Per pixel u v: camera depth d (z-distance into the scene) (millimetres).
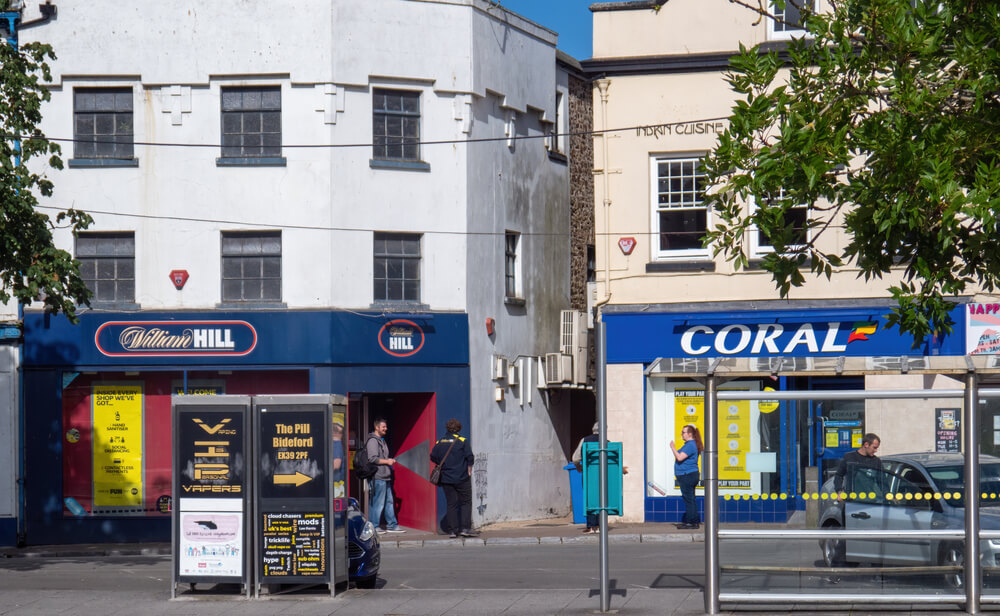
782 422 11328
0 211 15898
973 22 10695
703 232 21469
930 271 10414
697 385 21438
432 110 22375
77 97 21859
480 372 22766
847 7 11156
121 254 21781
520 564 16438
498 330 23453
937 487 11133
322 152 21516
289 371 21781
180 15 21719
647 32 21547
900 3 10375
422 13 22328
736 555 11375
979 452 10984
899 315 10781
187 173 21688
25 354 21438
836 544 11234
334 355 21250
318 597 12586
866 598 11148
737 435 11391
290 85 21594
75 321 16922
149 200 21703
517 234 24516
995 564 10953
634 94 21703
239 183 21625
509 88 23984
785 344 20906
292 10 21625
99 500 21719
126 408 21844
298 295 21453
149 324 21438
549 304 25594
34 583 15109
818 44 10953
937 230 10242
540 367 24922
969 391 10945
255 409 12633
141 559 19531
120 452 21766
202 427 12664
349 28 21734
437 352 22047
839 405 11281
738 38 21125
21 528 21344
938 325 10727
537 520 24469
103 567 17547
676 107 21531
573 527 22109
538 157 25359
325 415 12570
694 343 21281
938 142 9867
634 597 12422
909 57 10555
